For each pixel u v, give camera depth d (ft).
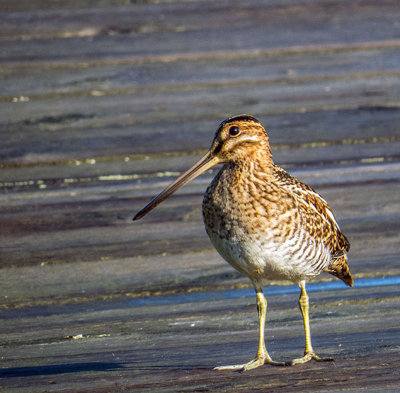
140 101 49.70
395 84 51.72
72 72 52.34
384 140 45.55
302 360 24.98
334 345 26.63
